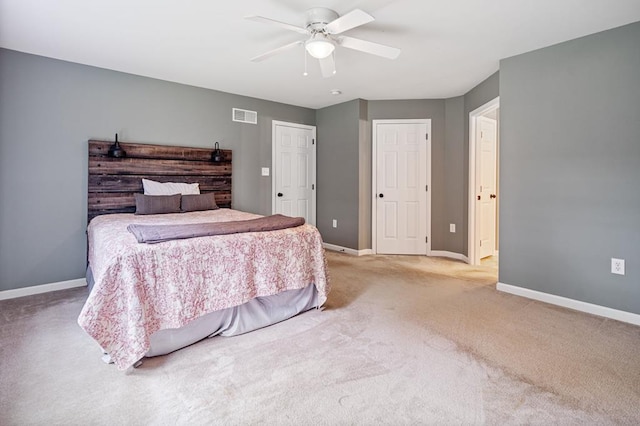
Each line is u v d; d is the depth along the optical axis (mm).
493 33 2744
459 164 4719
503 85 3287
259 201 4891
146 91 3852
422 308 2812
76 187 3439
